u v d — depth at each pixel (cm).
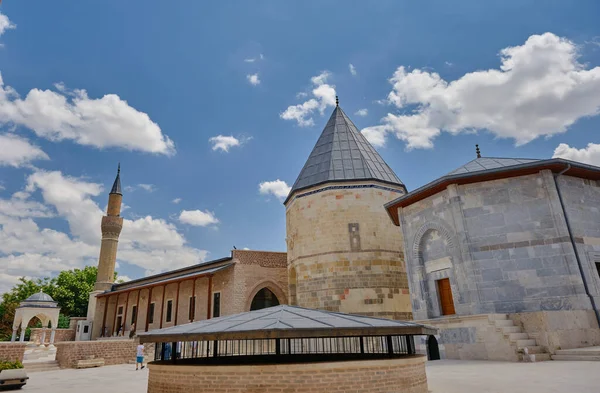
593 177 1764
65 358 2267
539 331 1404
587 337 1434
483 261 1661
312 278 2420
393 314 2302
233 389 763
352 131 2928
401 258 2455
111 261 5347
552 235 1588
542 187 1648
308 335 761
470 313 1628
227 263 3084
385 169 2759
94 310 4466
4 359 1889
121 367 2220
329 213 2475
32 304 3750
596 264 1647
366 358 941
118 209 5725
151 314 3794
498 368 1213
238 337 764
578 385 882
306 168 2788
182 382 804
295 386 750
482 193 1733
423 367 905
